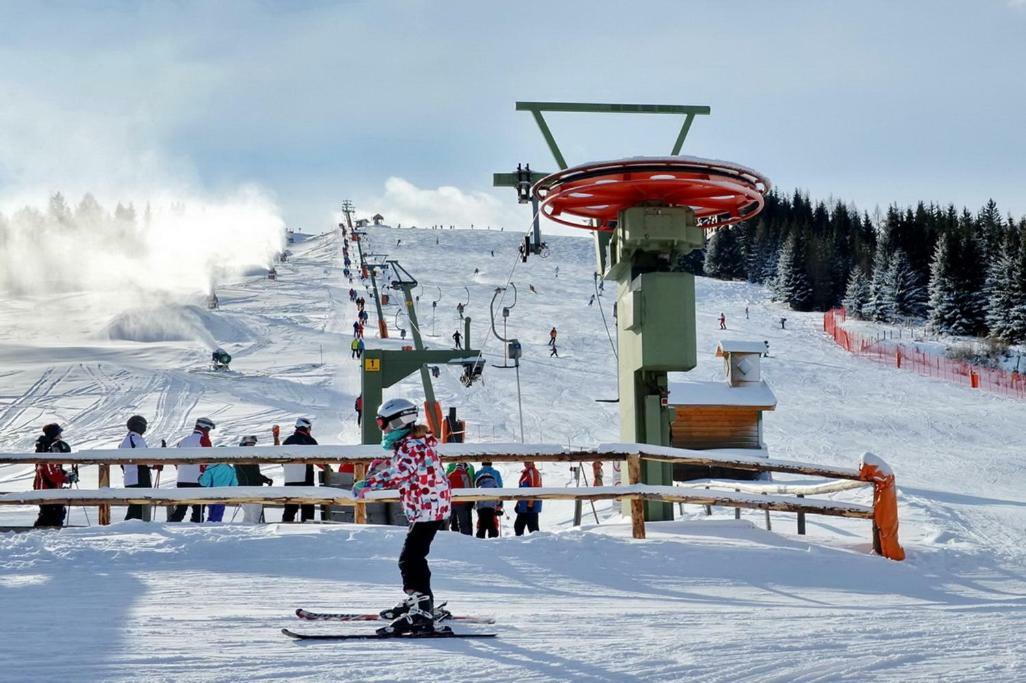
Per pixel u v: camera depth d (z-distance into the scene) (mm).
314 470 14047
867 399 46406
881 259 94625
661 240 14102
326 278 91938
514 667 5188
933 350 69312
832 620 6977
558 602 7535
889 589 8867
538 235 16938
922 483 27062
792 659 5496
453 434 18172
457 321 65062
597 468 19531
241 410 36344
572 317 66812
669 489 10055
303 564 8258
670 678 5020
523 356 52062
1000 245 82438
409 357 17734
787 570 9234
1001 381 52719
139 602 6789
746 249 121875
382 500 9656
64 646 5391
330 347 53344
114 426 32969
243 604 6859
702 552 9383
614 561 9000
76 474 13922
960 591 8961
